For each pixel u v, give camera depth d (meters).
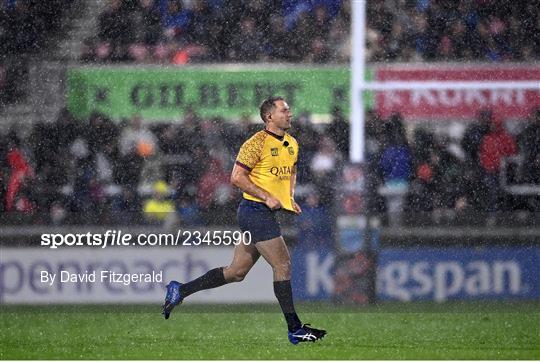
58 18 57.69
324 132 52.72
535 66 55.94
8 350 28.05
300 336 26.73
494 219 43.06
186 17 58.34
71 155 52.66
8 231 41.31
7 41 56.81
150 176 52.25
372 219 41.34
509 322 34.91
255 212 26.80
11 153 52.50
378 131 52.53
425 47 58.75
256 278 41.59
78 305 40.81
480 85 55.53
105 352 27.53
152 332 32.38
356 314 37.66
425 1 59.50
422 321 35.22
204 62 57.59
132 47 57.53
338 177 41.97
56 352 27.56
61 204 52.09
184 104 54.47
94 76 54.69
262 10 58.72
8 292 41.16
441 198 52.53
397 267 42.22
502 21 58.97
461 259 42.62
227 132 53.75
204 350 27.83
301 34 58.38
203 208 51.53
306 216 41.94
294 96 54.56
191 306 40.66
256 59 58.00
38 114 53.84
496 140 53.59
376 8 59.19
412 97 55.59
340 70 54.69
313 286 41.53
